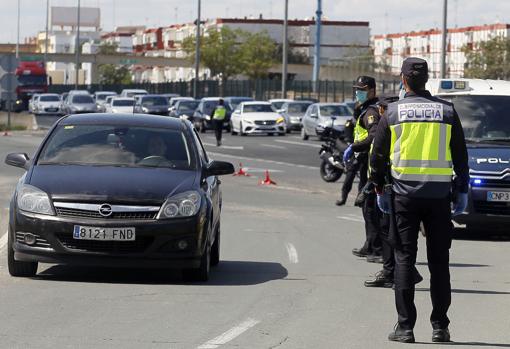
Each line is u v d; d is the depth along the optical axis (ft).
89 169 80.89
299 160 260.01
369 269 89.15
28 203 76.79
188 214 76.89
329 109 348.18
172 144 85.66
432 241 58.54
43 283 77.25
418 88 58.39
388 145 58.18
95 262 75.82
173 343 56.90
